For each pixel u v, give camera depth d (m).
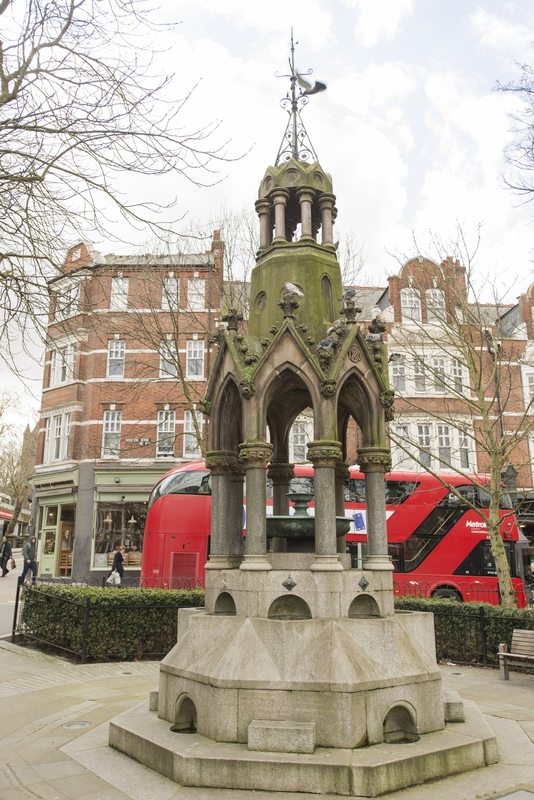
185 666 6.33
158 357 31.72
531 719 7.87
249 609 6.21
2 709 8.33
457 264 17.80
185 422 31.38
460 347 17.42
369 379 7.04
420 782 5.28
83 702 8.68
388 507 19.44
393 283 30.09
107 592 13.40
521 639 11.38
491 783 5.33
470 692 9.98
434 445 28.77
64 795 5.11
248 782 5.09
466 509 19.67
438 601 14.30
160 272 21.58
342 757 5.18
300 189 7.75
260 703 5.63
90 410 31.89
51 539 33.44
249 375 6.75
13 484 53.00
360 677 5.62
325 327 7.23
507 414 30.14
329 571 6.15
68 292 9.44
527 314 32.38
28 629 14.84
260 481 6.57
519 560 19.61
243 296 21.11
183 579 17.06
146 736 5.86
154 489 19.88
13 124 7.73
